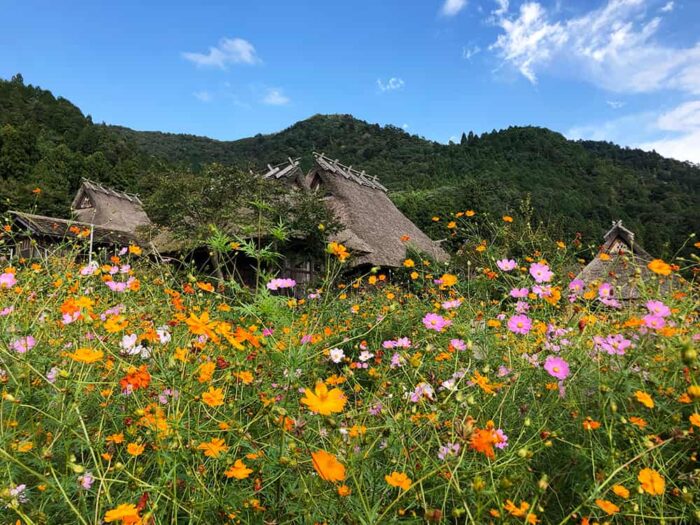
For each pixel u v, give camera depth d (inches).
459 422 49.2
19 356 58.3
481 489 37.1
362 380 85.0
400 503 45.7
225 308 86.6
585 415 58.1
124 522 36.6
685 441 52.4
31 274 100.6
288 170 681.6
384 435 57.8
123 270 111.5
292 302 79.7
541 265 88.4
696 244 99.0
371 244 585.0
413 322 116.8
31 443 47.8
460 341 73.6
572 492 50.9
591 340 73.2
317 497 44.8
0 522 41.1
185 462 48.2
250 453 50.9
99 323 72.2
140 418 51.1
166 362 62.6
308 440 54.5
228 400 62.8
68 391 50.9
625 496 41.9
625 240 636.1
